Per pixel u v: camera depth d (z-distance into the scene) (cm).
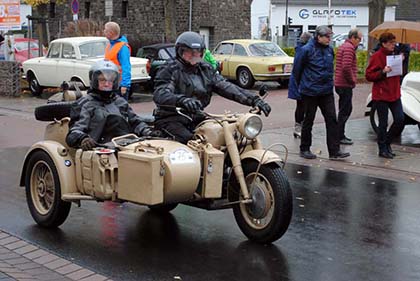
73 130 644
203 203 622
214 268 565
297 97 1250
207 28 3688
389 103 1075
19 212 747
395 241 648
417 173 977
